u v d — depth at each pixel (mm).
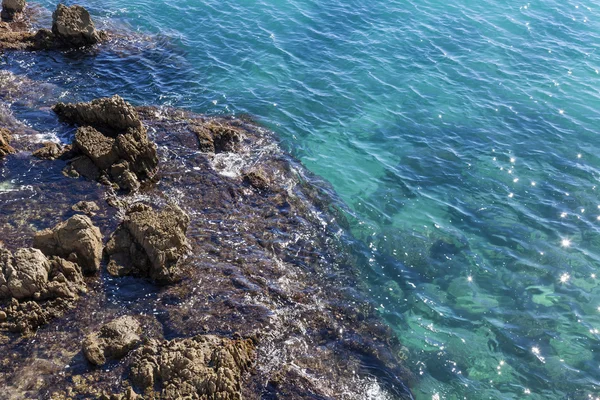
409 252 18969
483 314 16969
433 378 15164
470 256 18938
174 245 16547
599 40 32188
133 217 16594
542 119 25891
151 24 32188
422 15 34344
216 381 12656
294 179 21531
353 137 24375
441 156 23484
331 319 16219
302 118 25297
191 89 26547
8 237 16719
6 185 18812
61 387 13000
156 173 20375
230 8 34312
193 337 14250
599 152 23969
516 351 15922
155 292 15828
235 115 24969
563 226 20250
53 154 20359
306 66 29016
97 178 19484
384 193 21484
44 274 15008
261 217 19375
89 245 15766
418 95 27203
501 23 33688
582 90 27891
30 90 24812
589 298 17531
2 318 14250
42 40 28266
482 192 21734
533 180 22375
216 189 20109
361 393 14281
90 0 34531
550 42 31875
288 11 34188
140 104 24922
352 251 18812
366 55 30141
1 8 34656
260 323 15352
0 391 12758
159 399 12562
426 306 17172
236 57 29406
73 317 14781
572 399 14781
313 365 14625
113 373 13359
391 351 15719
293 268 17688
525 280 18109
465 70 29172
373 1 35906
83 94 25188
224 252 17594
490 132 24984
